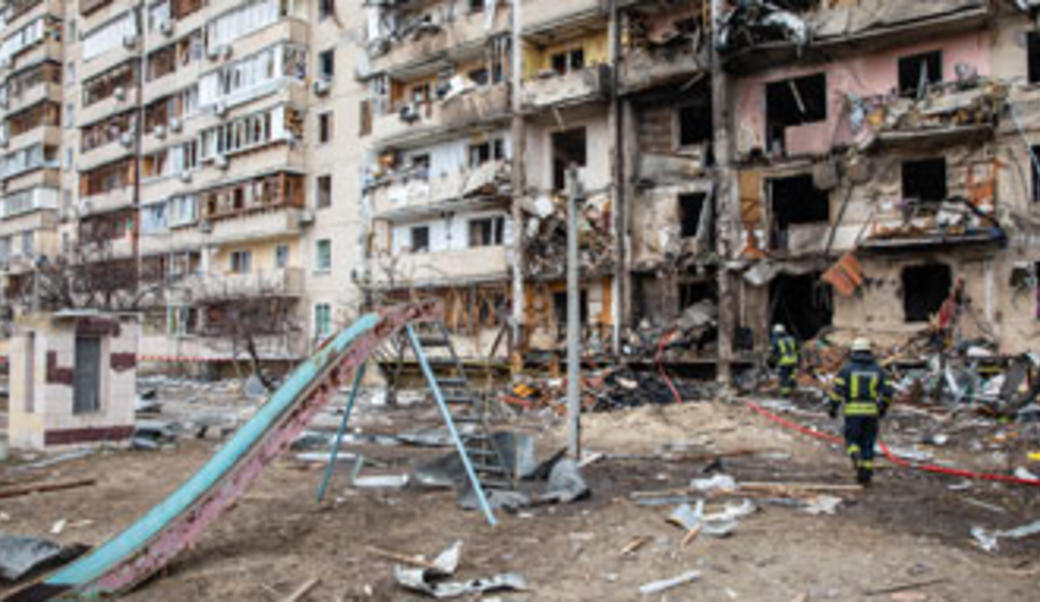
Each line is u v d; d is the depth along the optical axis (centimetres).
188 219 3975
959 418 1486
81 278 3447
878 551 674
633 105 2581
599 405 1878
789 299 2464
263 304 3388
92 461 1166
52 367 1218
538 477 1009
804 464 1160
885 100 2062
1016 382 1572
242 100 3641
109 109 4541
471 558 665
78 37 5003
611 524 771
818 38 2120
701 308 2377
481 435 948
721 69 2297
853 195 2120
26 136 5172
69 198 5016
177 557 673
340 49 3431
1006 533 734
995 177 1923
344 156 3391
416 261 3000
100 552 589
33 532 764
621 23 2545
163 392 2817
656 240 2483
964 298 1939
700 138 2658
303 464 1150
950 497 909
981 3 1903
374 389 2767
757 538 716
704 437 1425
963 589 579
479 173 2803
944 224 1922
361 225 3288
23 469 1095
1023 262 1869
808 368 2014
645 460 1199
